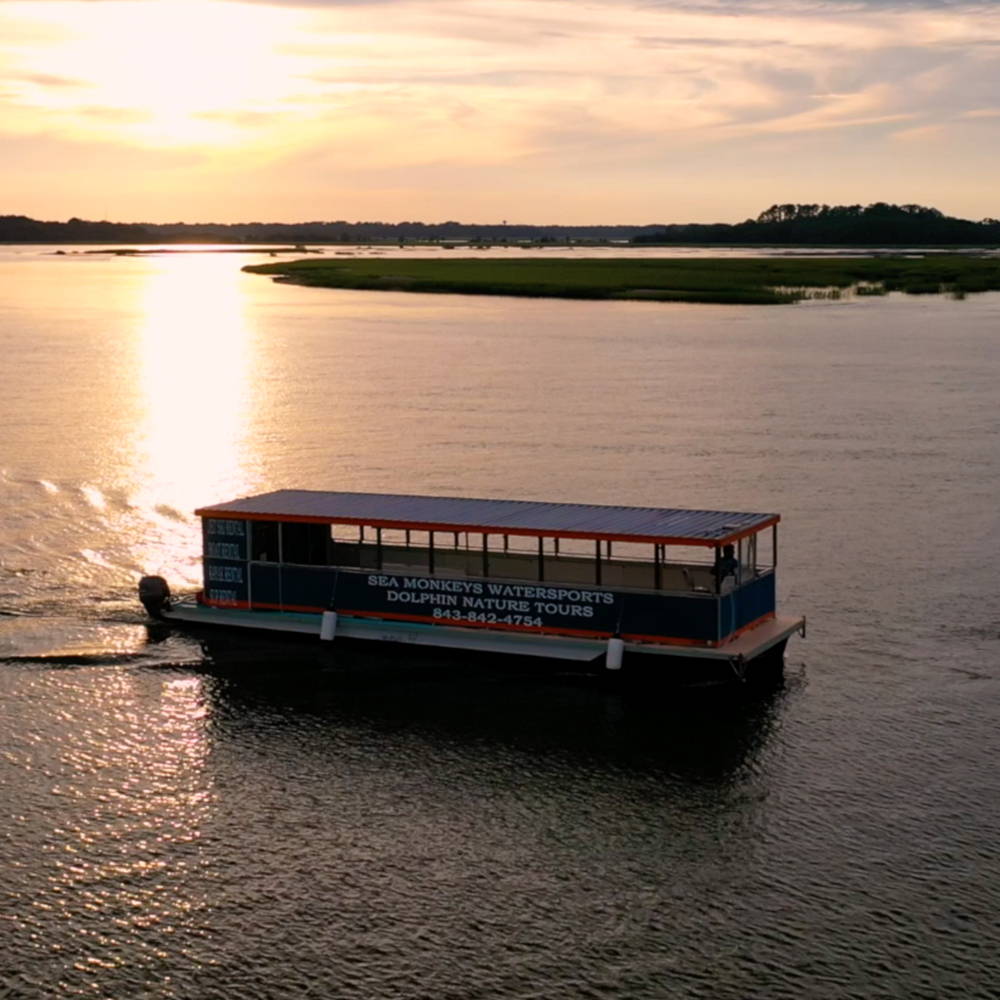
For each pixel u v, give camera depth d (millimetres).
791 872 25359
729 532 35031
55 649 37188
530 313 158375
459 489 56406
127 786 29172
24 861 25969
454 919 23969
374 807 28219
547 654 35625
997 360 104125
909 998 21625
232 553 38750
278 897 24734
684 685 34688
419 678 35312
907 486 56969
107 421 74250
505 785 29188
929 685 34281
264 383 91750
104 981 22344
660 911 24125
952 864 25453
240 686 34844
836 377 94125
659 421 74500
